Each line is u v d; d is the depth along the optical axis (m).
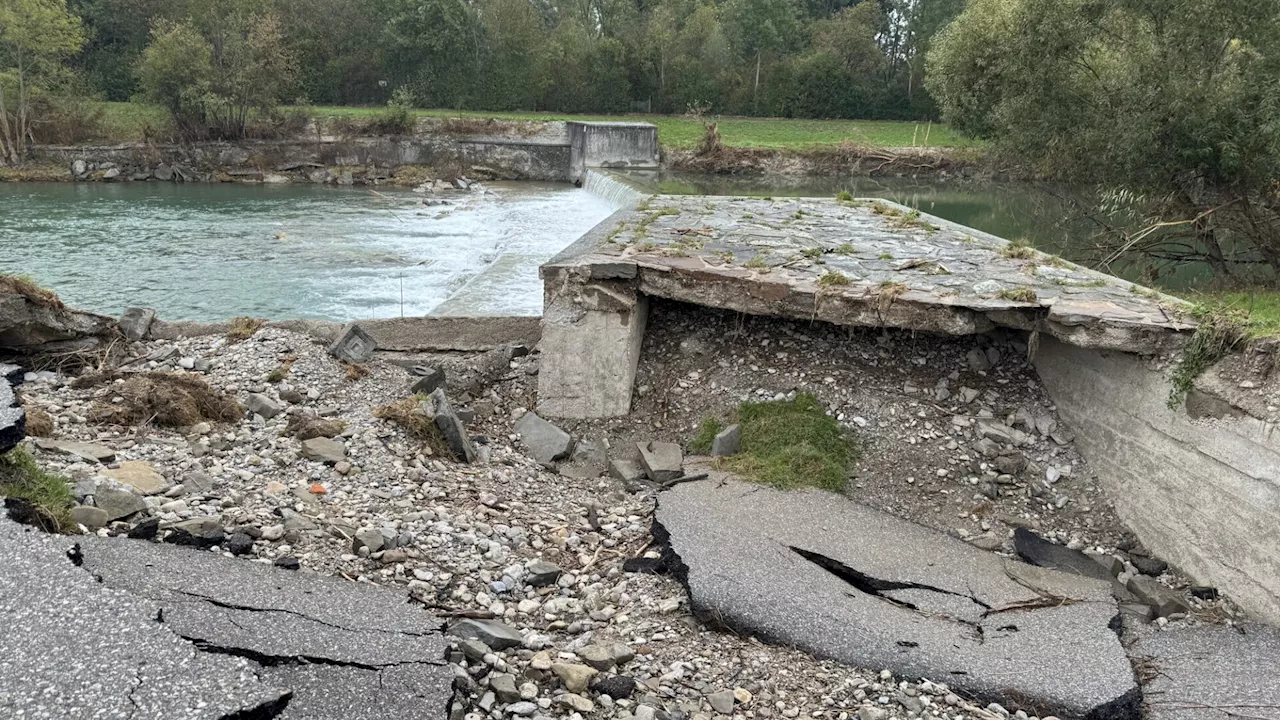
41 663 3.38
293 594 4.41
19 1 34.97
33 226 23.17
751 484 6.73
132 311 8.95
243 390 7.68
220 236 22.09
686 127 44.94
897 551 5.94
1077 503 6.68
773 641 4.76
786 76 53.00
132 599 3.90
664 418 7.77
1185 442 5.86
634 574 5.46
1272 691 4.54
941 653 4.70
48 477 4.96
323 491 5.95
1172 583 5.90
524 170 39.06
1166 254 16.31
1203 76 14.62
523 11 50.44
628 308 7.54
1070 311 6.45
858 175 39.00
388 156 38.66
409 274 17.53
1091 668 4.68
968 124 20.56
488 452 7.24
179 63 37.03
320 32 48.56
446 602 4.89
